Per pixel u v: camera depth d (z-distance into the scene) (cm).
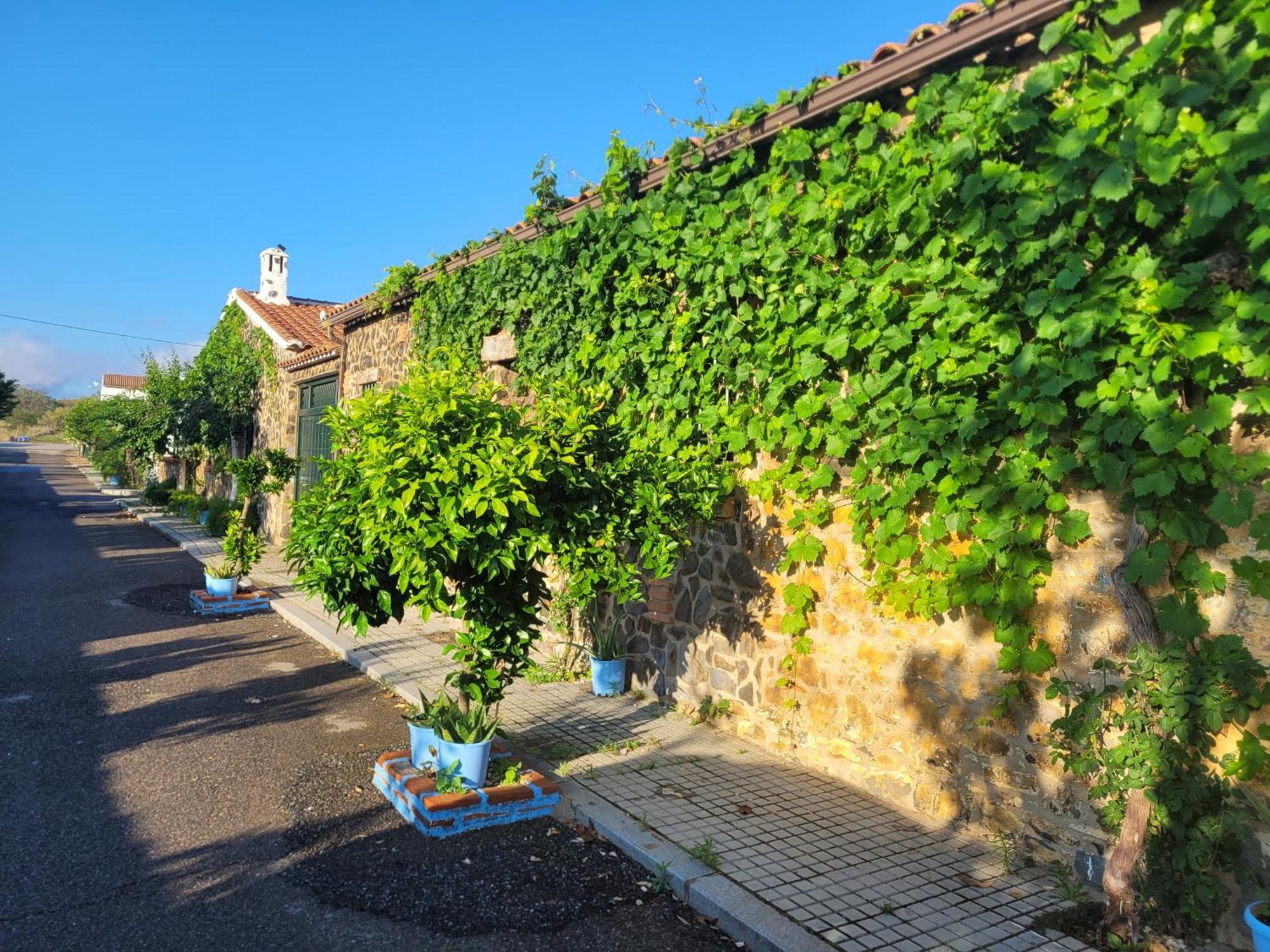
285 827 424
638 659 682
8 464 5150
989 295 397
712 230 571
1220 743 332
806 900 354
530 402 819
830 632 513
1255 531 319
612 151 630
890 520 454
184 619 948
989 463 416
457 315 938
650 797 465
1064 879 375
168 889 357
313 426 1546
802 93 483
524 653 479
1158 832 340
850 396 478
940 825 438
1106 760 341
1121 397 349
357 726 596
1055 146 359
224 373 1995
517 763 487
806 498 521
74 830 411
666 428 626
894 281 442
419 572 392
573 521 440
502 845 412
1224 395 323
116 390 7431
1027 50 399
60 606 980
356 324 1273
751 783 492
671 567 477
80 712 595
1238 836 324
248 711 621
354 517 405
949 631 445
